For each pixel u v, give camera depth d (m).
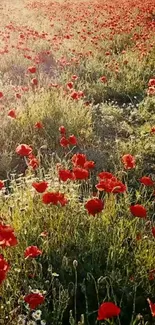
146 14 16.22
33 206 3.93
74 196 4.11
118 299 3.25
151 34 12.43
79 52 10.60
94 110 7.60
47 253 3.51
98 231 3.70
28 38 11.45
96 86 8.79
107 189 3.33
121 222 3.73
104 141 6.57
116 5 18.16
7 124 6.02
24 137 5.93
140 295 3.30
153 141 6.38
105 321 2.90
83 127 6.61
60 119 6.42
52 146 5.95
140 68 9.88
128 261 3.50
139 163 5.70
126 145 6.18
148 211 4.47
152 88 7.76
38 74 8.95
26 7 18.58
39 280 3.21
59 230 3.67
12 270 3.30
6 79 8.63
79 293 3.29
